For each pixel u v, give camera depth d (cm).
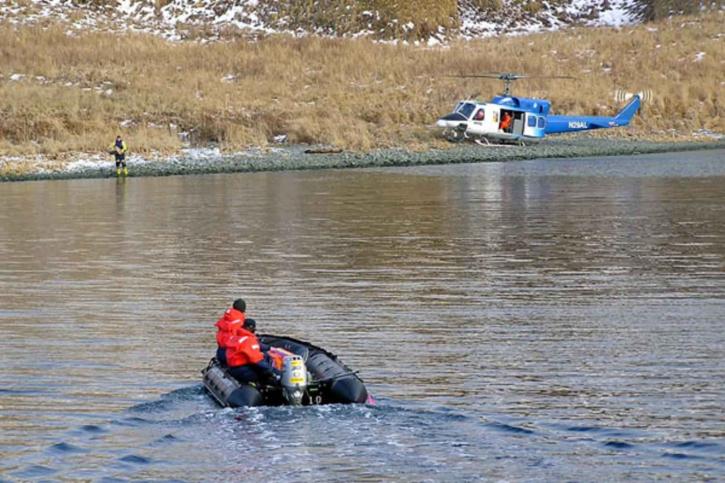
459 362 2538
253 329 2177
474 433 1948
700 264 3762
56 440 1967
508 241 4281
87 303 3238
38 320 3020
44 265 3838
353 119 8931
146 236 4481
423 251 4072
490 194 5906
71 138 7938
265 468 1781
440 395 2255
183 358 2609
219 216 5091
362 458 1816
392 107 9319
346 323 2953
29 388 2339
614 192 5959
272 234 4516
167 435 1933
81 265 3838
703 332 2806
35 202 5669
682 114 9994
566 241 4262
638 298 3241
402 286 3444
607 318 2983
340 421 1945
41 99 8662
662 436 1973
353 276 3606
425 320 2978
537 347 2677
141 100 8988
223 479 1759
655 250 4044
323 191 6116
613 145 8800
